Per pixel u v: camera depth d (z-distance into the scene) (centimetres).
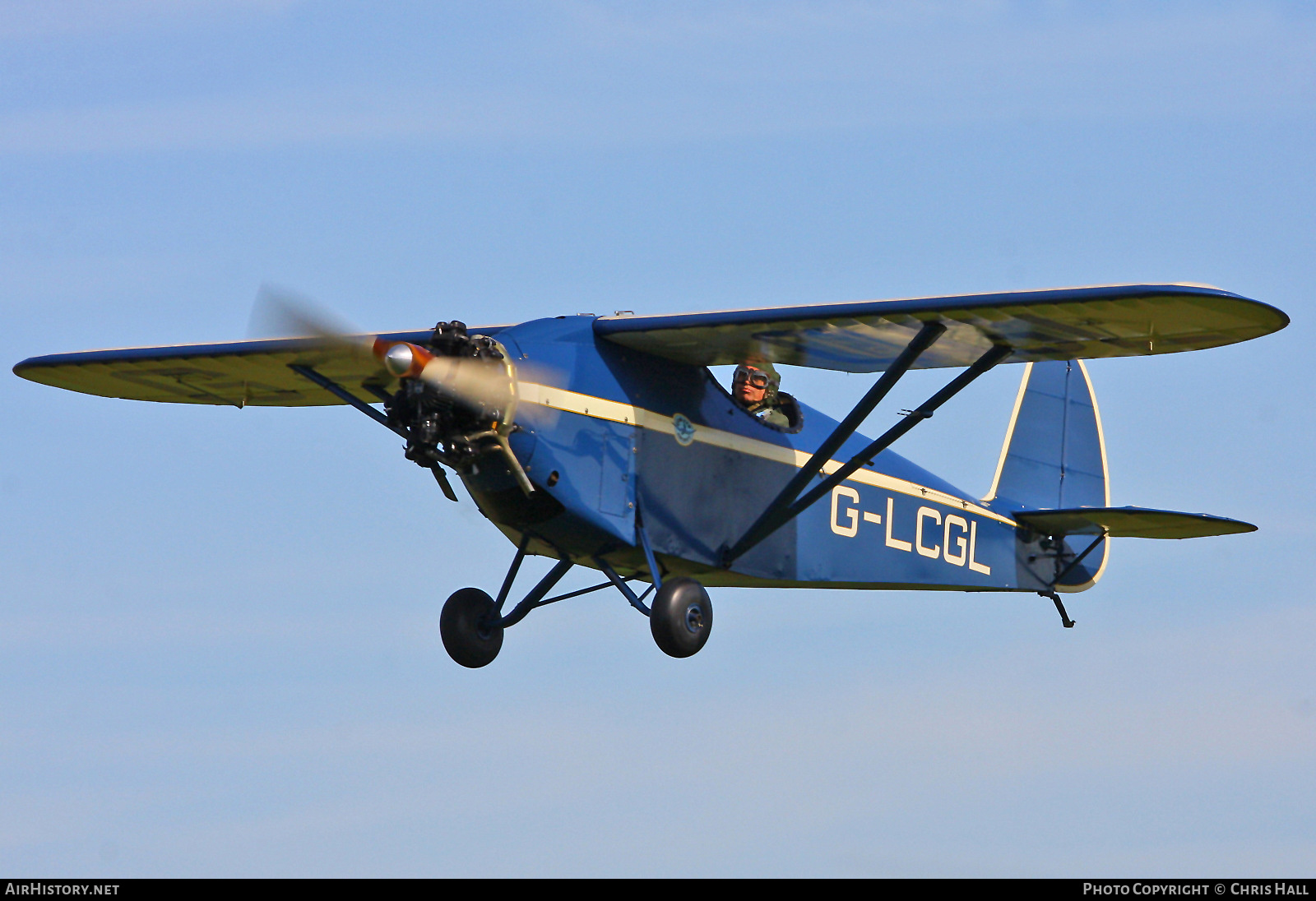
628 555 4506
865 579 5222
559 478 4259
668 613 4347
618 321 4456
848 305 4200
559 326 4425
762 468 4825
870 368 4753
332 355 4741
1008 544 5884
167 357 4928
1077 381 6456
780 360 4666
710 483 4662
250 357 4838
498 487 4241
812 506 5022
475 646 4616
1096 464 6462
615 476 4403
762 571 4825
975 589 5753
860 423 4497
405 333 4769
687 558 4594
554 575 4712
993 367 4406
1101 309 3975
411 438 4094
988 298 4038
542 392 4256
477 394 4081
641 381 4534
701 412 4681
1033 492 6234
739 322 4309
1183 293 3819
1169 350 4266
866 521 5228
